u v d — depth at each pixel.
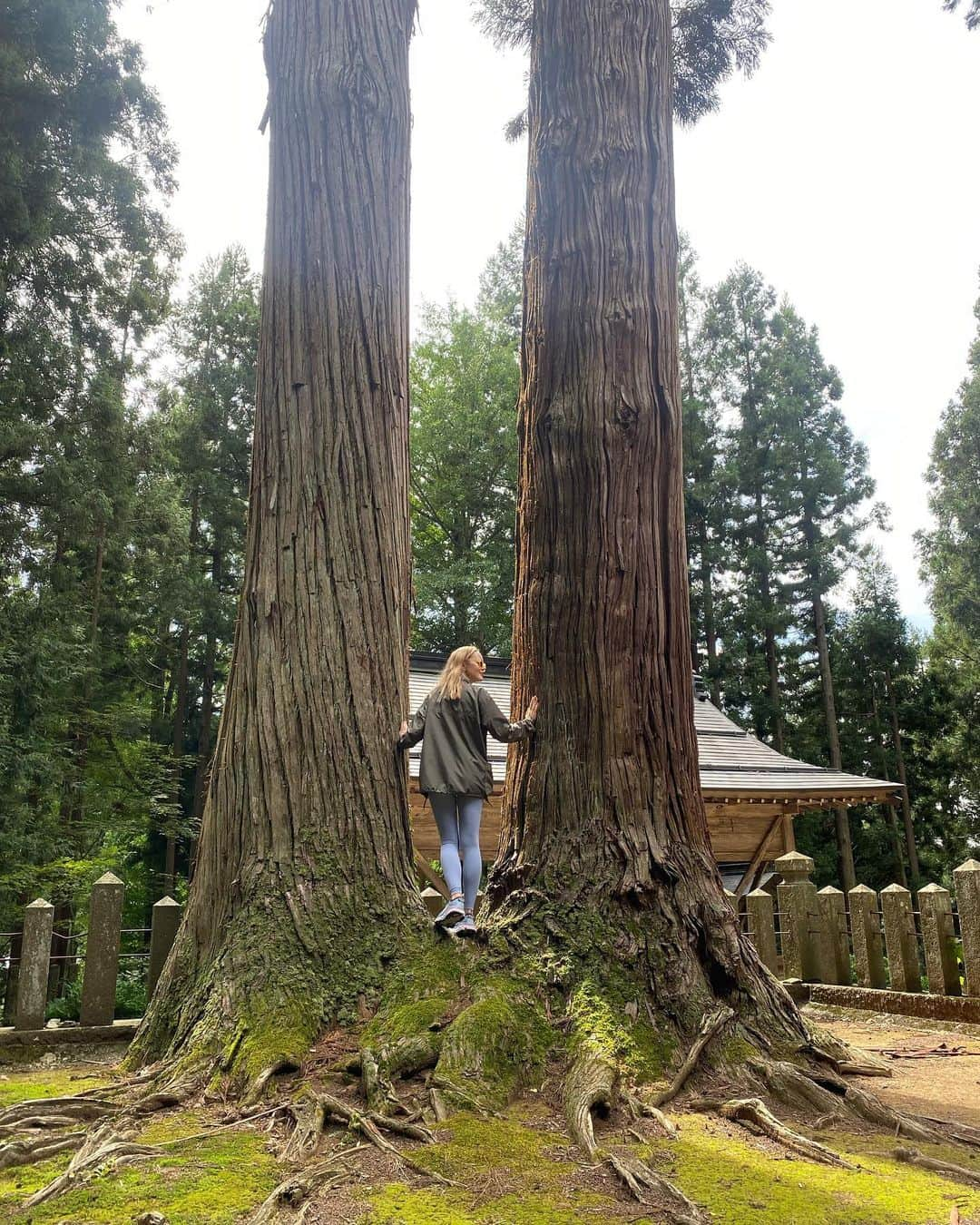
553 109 5.48
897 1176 2.81
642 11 5.55
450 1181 2.65
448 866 4.66
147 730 24.72
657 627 4.75
